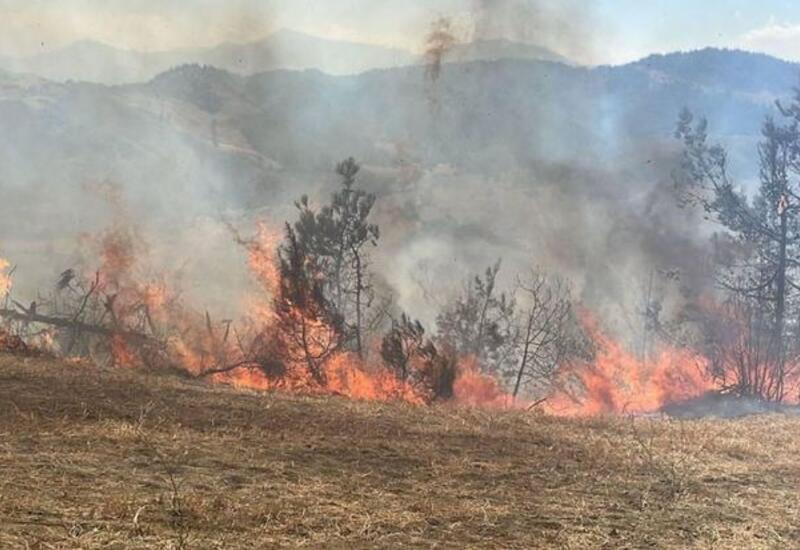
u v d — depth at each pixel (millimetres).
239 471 10578
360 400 19156
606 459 13375
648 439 15812
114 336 26312
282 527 8398
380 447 12922
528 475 11906
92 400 14242
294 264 26844
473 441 14188
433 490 10617
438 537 8602
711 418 22766
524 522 9430
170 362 25844
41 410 13047
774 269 33469
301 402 16969
